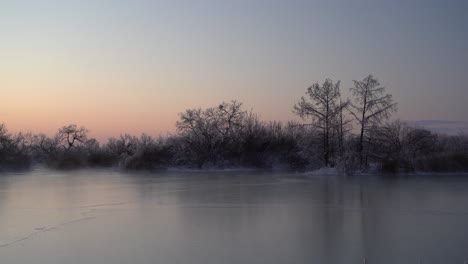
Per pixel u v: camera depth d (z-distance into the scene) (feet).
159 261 54.85
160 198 113.91
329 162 218.59
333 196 115.44
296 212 89.81
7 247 62.23
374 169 198.39
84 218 84.33
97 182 168.14
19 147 312.91
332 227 74.18
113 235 69.15
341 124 216.33
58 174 226.17
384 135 210.18
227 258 55.83
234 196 117.19
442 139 299.99
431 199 108.27
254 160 278.26
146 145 285.43
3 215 88.02
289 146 283.59
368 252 58.34
